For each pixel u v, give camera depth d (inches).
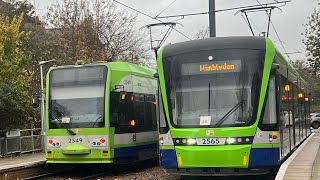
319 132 1524.4
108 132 604.4
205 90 465.7
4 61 974.4
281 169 437.4
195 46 481.1
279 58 520.1
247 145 445.4
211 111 458.9
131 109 649.0
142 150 681.0
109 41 1577.3
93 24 1531.7
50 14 1534.2
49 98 634.8
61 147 618.2
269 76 467.5
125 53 1608.0
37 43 1435.8
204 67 471.5
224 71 466.6
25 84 1067.9
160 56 494.0
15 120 915.4
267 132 457.4
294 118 665.0
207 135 450.6
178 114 467.8
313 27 1175.6
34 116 1044.5
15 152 907.4
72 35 1469.0
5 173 583.2
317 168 466.9
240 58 466.6
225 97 460.1
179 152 457.7
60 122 621.6
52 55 1424.7
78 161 611.5
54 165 681.6
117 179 591.2
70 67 634.2
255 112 454.0
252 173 449.1
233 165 442.9
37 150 977.5
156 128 741.9
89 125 609.3
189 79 473.1
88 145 607.8
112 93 617.0
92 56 1433.3
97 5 1572.3
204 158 447.2
